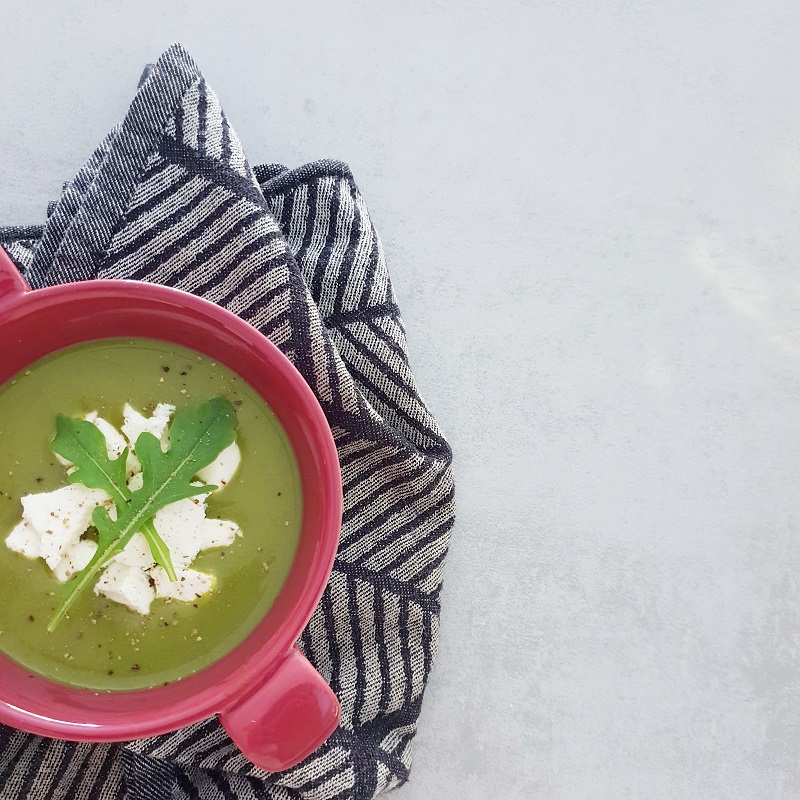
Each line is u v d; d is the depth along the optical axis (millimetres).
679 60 418
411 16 405
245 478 307
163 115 340
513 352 407
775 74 421
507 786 398
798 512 417
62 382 305
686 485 414
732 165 419
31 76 386
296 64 400
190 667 299
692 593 412
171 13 393
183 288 340
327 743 354
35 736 347
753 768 407
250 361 302
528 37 411
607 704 405
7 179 383
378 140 403
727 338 418
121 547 286
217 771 360
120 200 336
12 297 286
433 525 375
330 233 373
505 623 403
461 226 406
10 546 294
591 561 408
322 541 292
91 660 297
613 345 412
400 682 372
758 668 411
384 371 365
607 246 413
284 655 287
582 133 413
